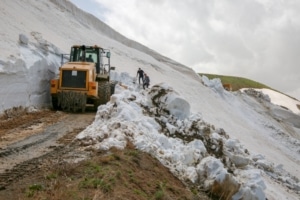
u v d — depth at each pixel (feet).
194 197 30.32
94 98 59.16
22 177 24.53
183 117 51.47
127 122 39.50
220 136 51.55
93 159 27.99
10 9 122.42
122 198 22.09
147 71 172.96
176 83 173.06
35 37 78.95
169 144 40.34
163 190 26.96
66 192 21.26
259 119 199.31
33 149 32.78
